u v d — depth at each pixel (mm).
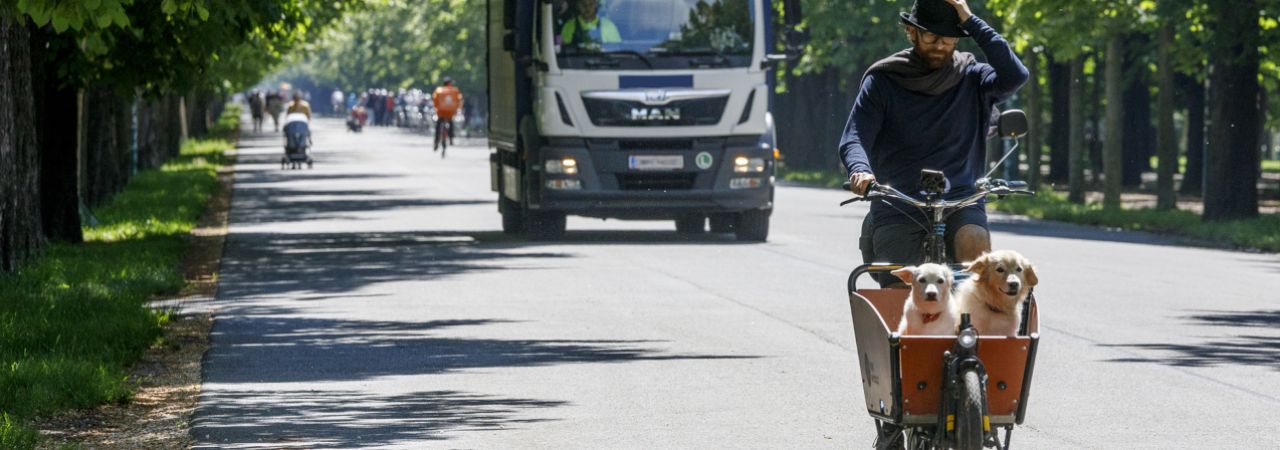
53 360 27328
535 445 21984
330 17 99125
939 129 19109
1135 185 123688
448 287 43312
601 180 57688
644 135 57469
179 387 27156
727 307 38625
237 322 35938
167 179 100500
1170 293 42312
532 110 58812
